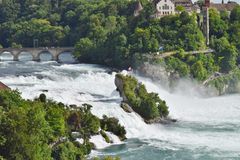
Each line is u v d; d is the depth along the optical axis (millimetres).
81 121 134875
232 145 137875
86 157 124812
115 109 155500
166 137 145375
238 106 193500
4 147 97625
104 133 137875
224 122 164875
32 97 170000
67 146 118500
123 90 172125
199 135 148000
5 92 117688
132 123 152500
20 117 102312
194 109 186125
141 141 140875
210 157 127688
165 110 165375
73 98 178750
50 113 120000
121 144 137375
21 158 97125
